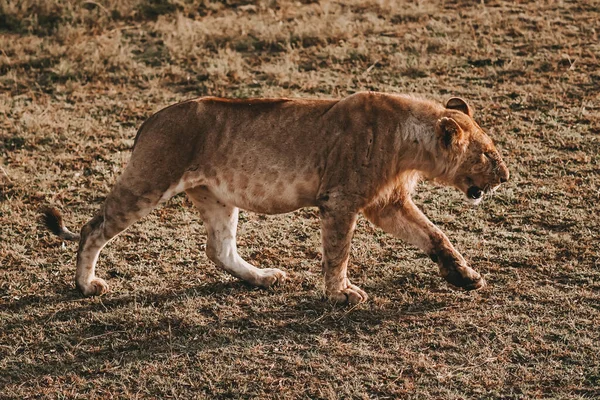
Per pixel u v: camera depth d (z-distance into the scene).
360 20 18.45
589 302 9.06
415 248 10.48
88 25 18.73
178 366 8.30
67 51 16.97
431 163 9.08
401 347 8.45
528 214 11.10
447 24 18.03
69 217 11.52
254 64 16.69
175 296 9.57
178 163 8.98
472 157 9.04
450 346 8.42
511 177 12.05
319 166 8.95
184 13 19.22
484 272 9.80
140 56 17.20
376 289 9.59
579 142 12.95
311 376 8.06
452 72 15.84
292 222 11.26
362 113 8.90
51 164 12.91
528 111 14.14
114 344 8.70
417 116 8.98
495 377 7.90
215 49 17.39
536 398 7.59
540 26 17.66
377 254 10.35
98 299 9.50
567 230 10.69
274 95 15.14
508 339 8.47
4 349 8.64
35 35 18.17
